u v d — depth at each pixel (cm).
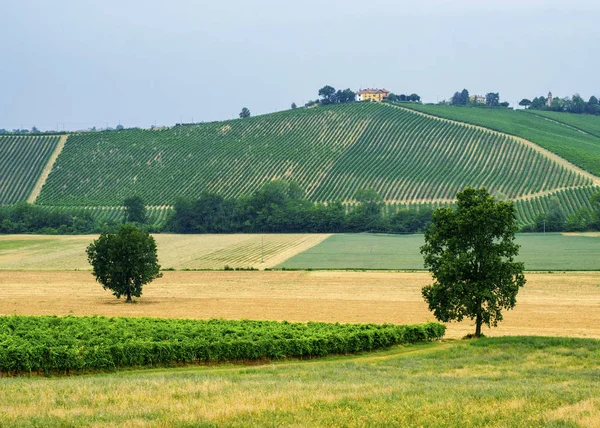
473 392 9594
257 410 8262
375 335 15200
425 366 12950
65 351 11950
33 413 8131
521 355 14312
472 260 16862
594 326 18588
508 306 17238
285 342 13788
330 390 9575
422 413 8394
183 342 13175
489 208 16825
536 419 8169
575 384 10794
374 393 9375
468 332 17862
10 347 11788
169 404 8594
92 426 7631
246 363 13438
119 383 10044
